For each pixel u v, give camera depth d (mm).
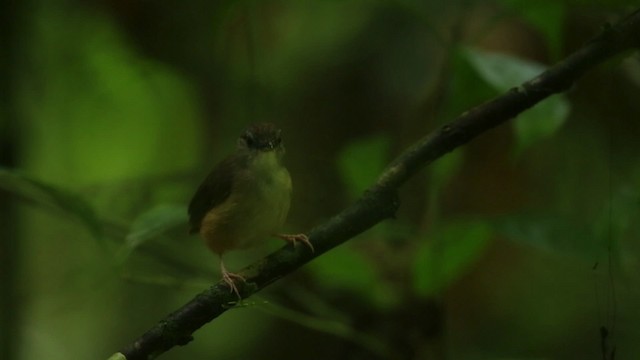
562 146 11344
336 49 11812
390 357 8367
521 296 11555
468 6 8586
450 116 7801
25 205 10898
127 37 12055
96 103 12812
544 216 7207
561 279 11633
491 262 11375
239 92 11992
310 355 11523
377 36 11594
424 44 11406
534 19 7668
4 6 10648
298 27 11836
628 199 7180
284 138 11719
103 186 10961
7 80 10547
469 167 11062
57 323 12617
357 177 8266
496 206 11008
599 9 7207
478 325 11297
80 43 12336
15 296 10117
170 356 12281
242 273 6160
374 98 11539
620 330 9250
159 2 11773
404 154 6141
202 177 11242
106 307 12742
